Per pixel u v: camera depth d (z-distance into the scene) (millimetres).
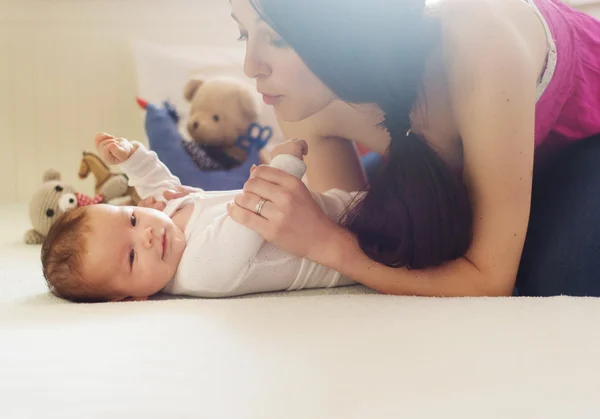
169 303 841
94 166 1695
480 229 857
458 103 844
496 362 575
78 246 950
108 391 524
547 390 519
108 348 625
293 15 731
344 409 490
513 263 858
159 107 1917
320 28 735
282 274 975
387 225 878
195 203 1059
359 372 556
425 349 609
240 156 1839
